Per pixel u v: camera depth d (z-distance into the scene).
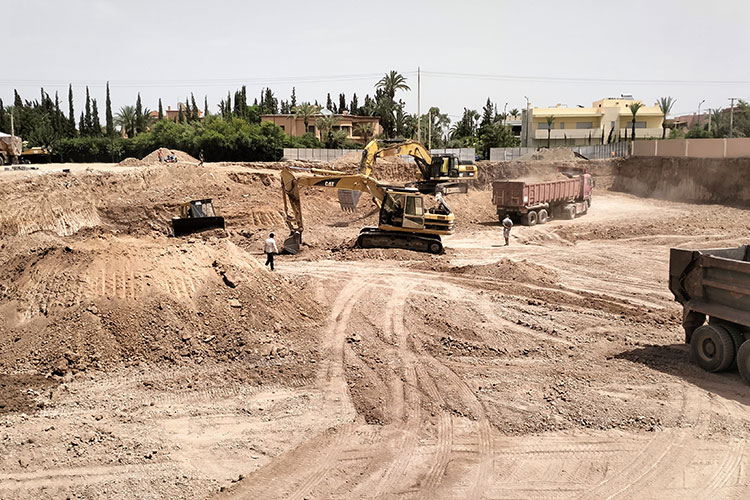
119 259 14.96
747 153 41.16
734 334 11.73
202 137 62.97
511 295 18.27
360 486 8.38
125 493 8.10
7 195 30.16
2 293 15.01
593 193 47.09
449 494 8.17
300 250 26.30
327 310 16.50
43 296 14.09
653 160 46.94
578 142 79.81
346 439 9.68
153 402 10.98
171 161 52.53
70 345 12.61
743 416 10.24
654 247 26.78
